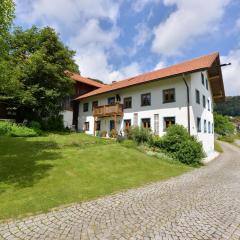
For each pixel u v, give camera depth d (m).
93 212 6.10
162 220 5.54
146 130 20.38
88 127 32.69
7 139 17.17
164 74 22.72
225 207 6.58
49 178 9.16
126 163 13.07
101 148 16.44
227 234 4.78
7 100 23.55
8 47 10.90
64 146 16.56
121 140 20.95
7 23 9.80
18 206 6.35
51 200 6.96
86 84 36.12
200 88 23.31
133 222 5.41
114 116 26.89
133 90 25.55
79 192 7.90
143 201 7.15
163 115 21.98
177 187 9.12
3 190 7.57
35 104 23.42
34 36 24.67
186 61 26.02
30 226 5.17
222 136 55.38
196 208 6.47
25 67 21.55
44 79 24.20
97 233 4.81
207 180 10.60
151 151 17.19
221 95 31.47
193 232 4.86
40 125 24.36
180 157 15.96
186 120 20.05
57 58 25.72
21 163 10.88
